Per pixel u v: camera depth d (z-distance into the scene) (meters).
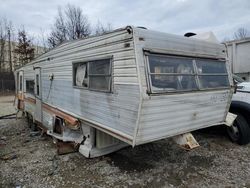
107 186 3.83
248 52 6.91
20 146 5.91
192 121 4.23
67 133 5.38
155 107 3.54
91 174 4.24
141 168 4.45
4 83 25.45
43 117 6.89
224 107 4.89
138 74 3.34
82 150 4.93
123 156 5.00
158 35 3.65
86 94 4.62
